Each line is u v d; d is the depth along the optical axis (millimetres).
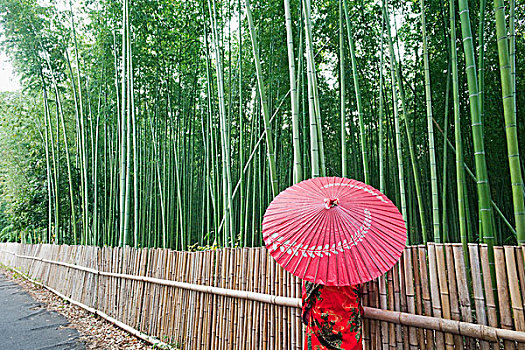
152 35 5742
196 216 7168
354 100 5336
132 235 6996
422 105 4832
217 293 2738
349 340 1644
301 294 2143
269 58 5254
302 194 1764
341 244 1540
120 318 3984
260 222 5465
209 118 5660
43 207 7918
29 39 6297
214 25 4277
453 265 1617
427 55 2928
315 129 2396
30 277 7609
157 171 5938
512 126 1749
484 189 1828
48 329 4082
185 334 3096
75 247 5438
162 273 3453
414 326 1697
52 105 8133
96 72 6641
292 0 4855
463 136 4477
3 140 9406
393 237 1521
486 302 1525
